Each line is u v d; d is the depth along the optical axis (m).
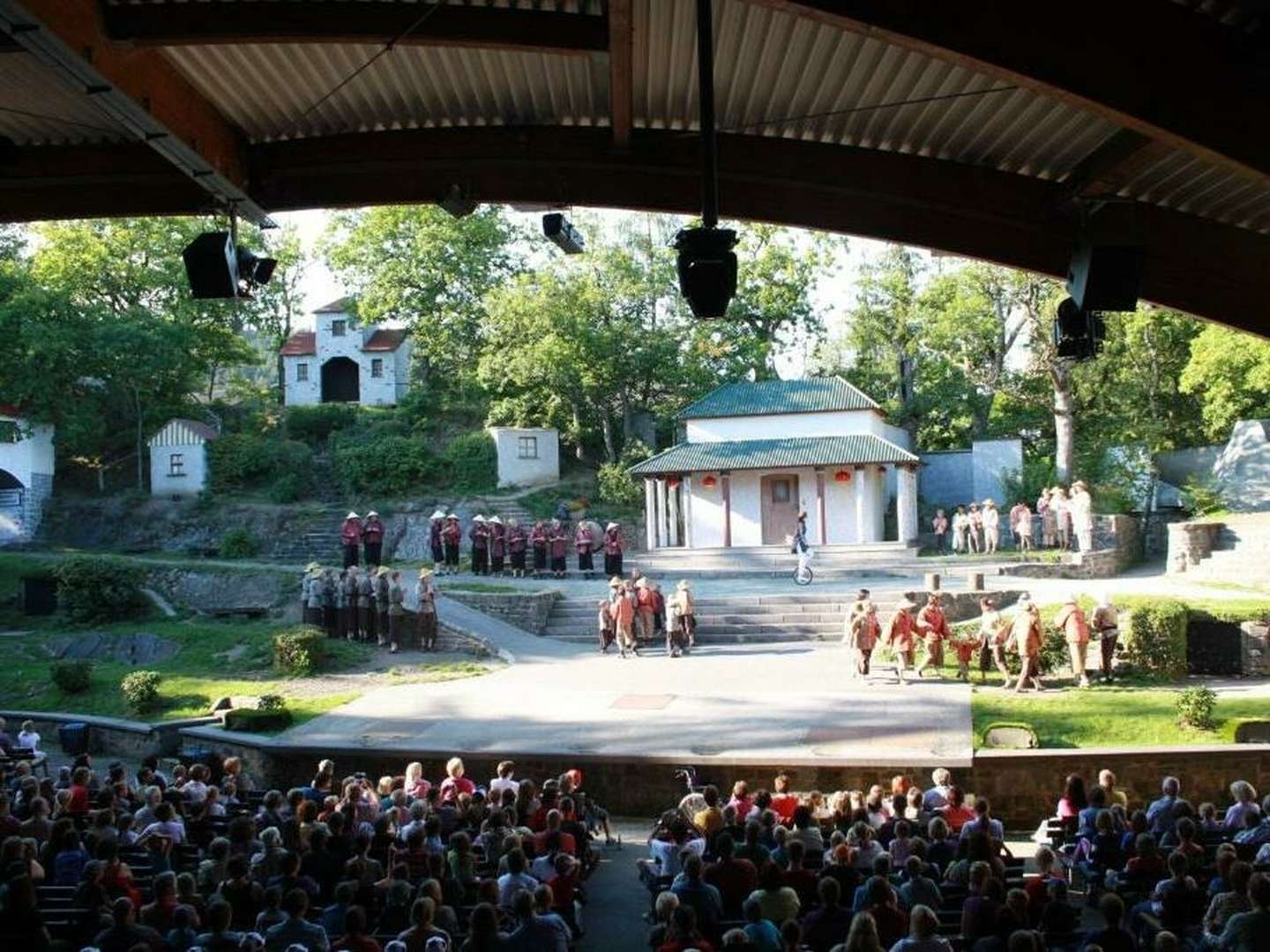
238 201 11.14
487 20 8.92
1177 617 23.12
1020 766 17.44
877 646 25.86
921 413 52.94
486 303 50.31
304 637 26.22
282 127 11.15
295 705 23.27
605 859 15.66
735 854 10.59
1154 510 42.66
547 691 23.48
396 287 57.06
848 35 9.05
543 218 11.55
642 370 51.00
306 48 9.63
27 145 11.12
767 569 37.44
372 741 19.95
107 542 45.97
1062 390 41.88
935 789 14.00
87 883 9.08
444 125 11.25
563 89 10.44
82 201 11.45
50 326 43.84
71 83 8.60
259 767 20.16
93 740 23.69
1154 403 44.00
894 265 51.81
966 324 44.12
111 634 30.69
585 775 18.48
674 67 9.93
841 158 10.91
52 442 48.00
